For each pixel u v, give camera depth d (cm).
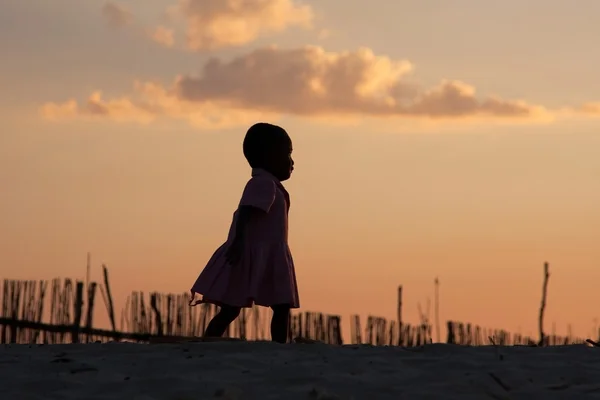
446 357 607
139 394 507
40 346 666
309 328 1302
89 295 1200
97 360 593
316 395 492
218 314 701
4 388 525
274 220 696
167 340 677
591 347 668
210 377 539
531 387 526
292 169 719
